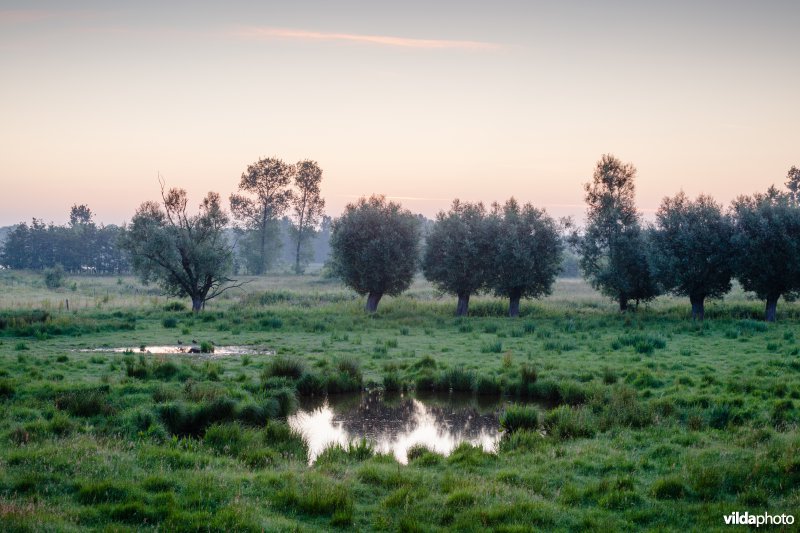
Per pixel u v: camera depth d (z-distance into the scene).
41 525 8.60
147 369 22.09
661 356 27.48
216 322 41.88
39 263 157.12
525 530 9.41
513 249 49.94
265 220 126.00
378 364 27.27
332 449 14.38
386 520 9.91
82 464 11.55
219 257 51.09
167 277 51.38
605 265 52.22
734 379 21.09
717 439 14.59
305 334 37.72
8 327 35.25
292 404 19.89
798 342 30.75
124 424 15.59
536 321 45.12
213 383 21.39
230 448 14.20
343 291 74.12
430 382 23.50
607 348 30.55
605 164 53.84
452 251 51.81
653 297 51.69
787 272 41.59
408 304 56.75
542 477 12.23
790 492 10.88
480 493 11.06
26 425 14.70
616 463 12.84
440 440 16.98
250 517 9.48
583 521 9.88
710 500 10.76
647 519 10.04
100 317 42.62
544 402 21.58
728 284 44.81
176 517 9.34
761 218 42.66
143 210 51.19
